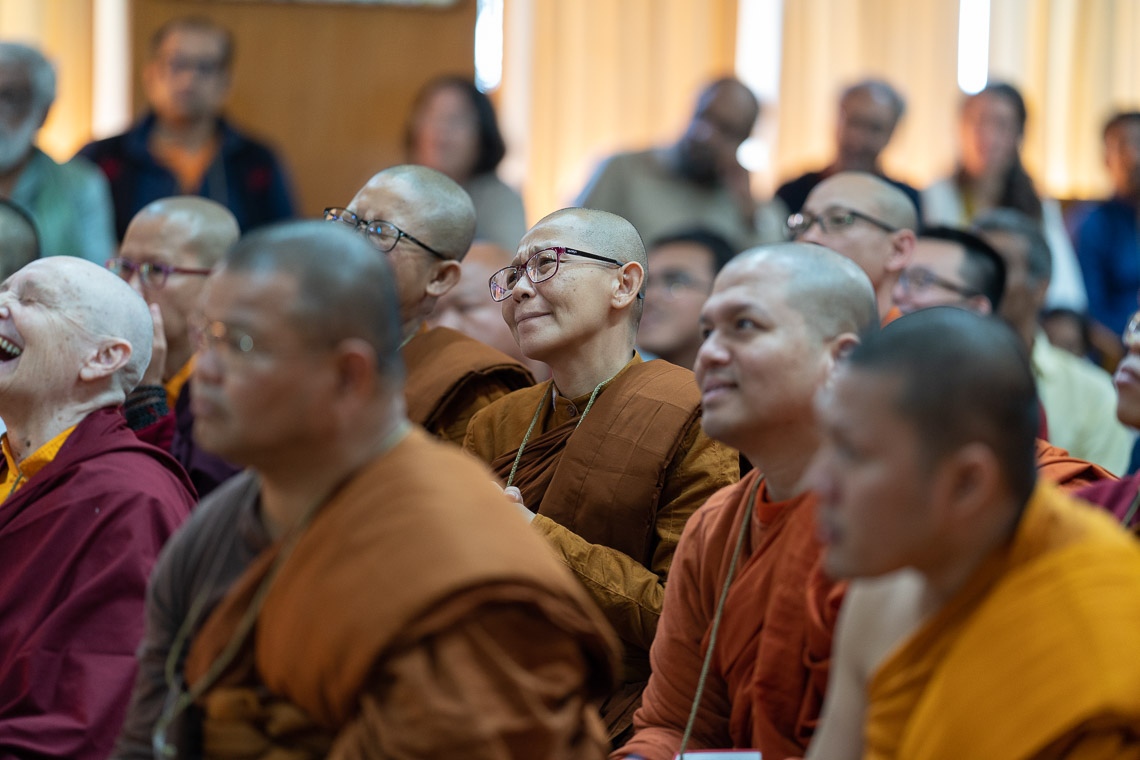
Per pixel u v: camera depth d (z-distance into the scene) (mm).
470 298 10984
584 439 7746
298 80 17875
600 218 8117
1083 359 15156
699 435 7629
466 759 4707
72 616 6762
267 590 5129
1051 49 20406
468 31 18156
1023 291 12188
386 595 4816
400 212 9172
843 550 4559
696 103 16094
